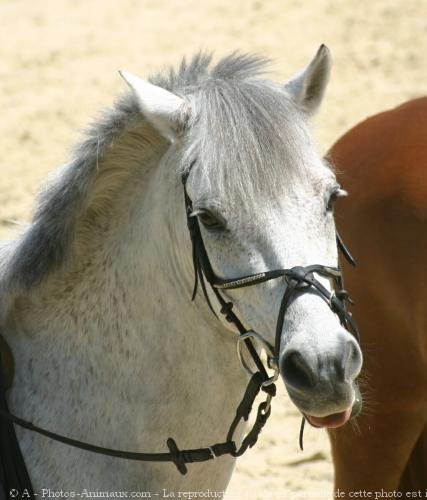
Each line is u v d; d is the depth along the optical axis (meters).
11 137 21.94
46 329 7.12
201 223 6.32
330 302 6.11
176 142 6.49
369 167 9.16
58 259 6.91
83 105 23.27
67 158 7.06
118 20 28.61
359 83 23.41
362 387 8.88
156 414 6.93
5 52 26.73
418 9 27.34
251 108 6.28
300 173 6.20
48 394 7.06
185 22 28.00
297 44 25.62
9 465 6.87
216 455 6.89
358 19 27.02
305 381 5.86
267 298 6.15
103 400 7.00
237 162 6.13
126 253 6.95
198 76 6.81
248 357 6.90
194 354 6.85
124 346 6.98
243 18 27.91
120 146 6.86
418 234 8.55
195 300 6.73
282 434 12.77
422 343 8.56
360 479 9.06
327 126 21.12
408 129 9.33
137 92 6.43
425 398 8.80
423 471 9.27
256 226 6.13
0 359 7.02
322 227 6.25
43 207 6.89
